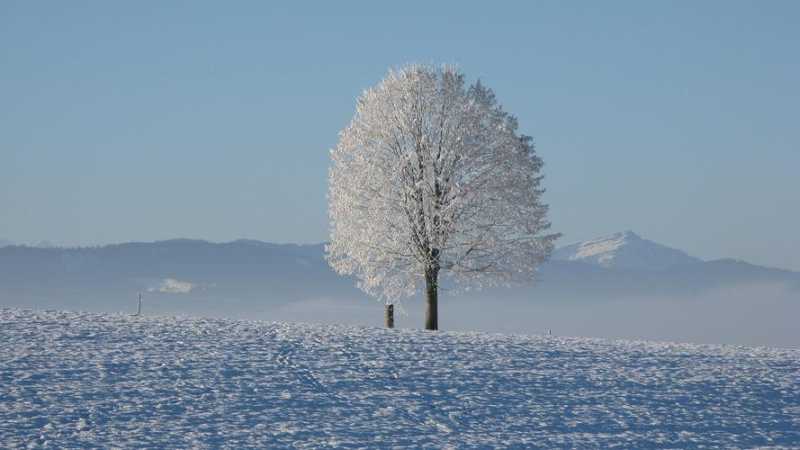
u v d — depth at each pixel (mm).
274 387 55938
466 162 98562
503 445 46500
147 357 61906
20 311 82188
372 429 48406
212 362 61406
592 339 82500
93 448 43156
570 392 57938
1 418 47219
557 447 46688
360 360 64250
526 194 98812
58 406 49688
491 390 57625
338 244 102312
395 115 100562
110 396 52188
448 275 99438
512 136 100125
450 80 101375
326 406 52500
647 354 71812
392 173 98812
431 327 98688
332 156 103312
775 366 68438
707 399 57625
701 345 80312
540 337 82125
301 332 75875
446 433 48281
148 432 46000
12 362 58438
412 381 58969
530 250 99562
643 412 54094
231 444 44562
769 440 49750
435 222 98250
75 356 61125
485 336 79562
